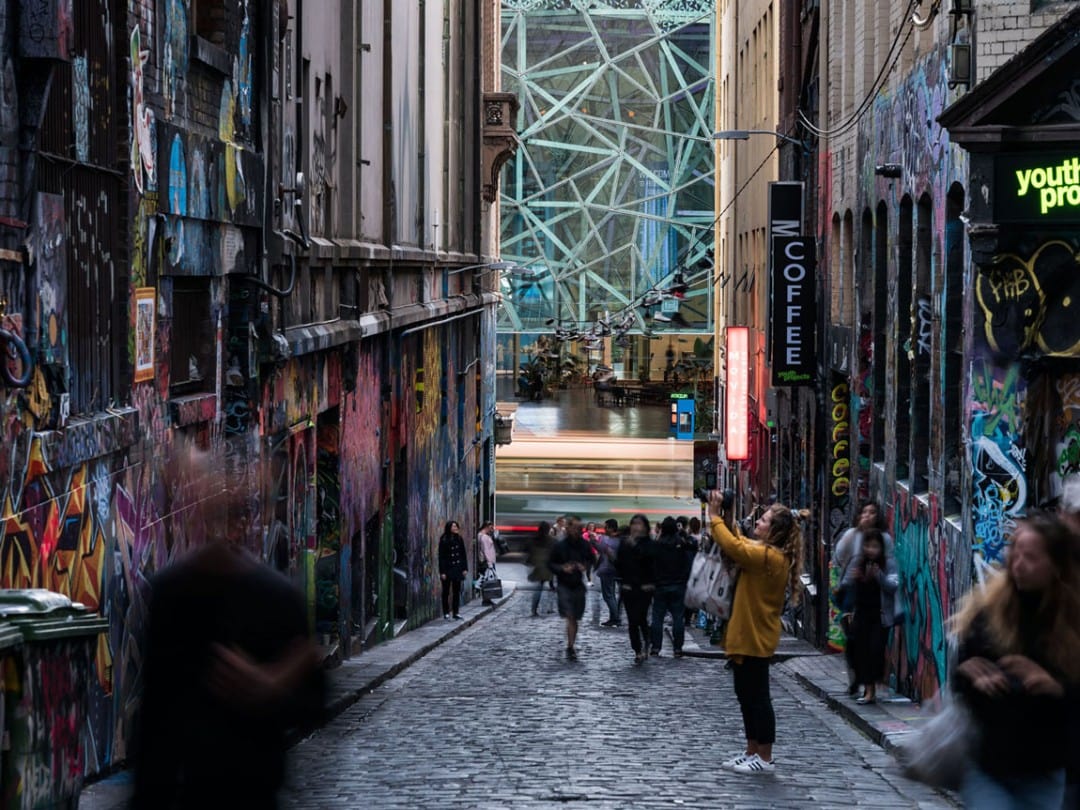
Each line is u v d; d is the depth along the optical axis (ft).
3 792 23.63
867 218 72.74
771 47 122.21
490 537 121.70
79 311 36.06
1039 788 20.44
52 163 34.22
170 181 43.04
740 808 33.32
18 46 31.24
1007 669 20.26
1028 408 44.96
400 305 89.56
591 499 197.67
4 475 30.07
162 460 42.52
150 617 17.44
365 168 78.79
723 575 38.29
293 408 60.08
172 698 17.25
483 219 143.02
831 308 83.71
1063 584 20.44
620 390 327.26
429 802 33.99
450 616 101.19
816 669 66.59
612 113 341.82
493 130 142.72
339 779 37.52
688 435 258.37
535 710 52.29
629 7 336.08
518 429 287.07
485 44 162.50
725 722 49.42
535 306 347.97
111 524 37.55
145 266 40.75
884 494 65.51
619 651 77.15
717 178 185.37
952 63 47.01
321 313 66.69
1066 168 42.93
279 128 58.03
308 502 64.28
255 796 17.24
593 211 344.69
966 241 46.93
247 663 17.13
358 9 75.15
